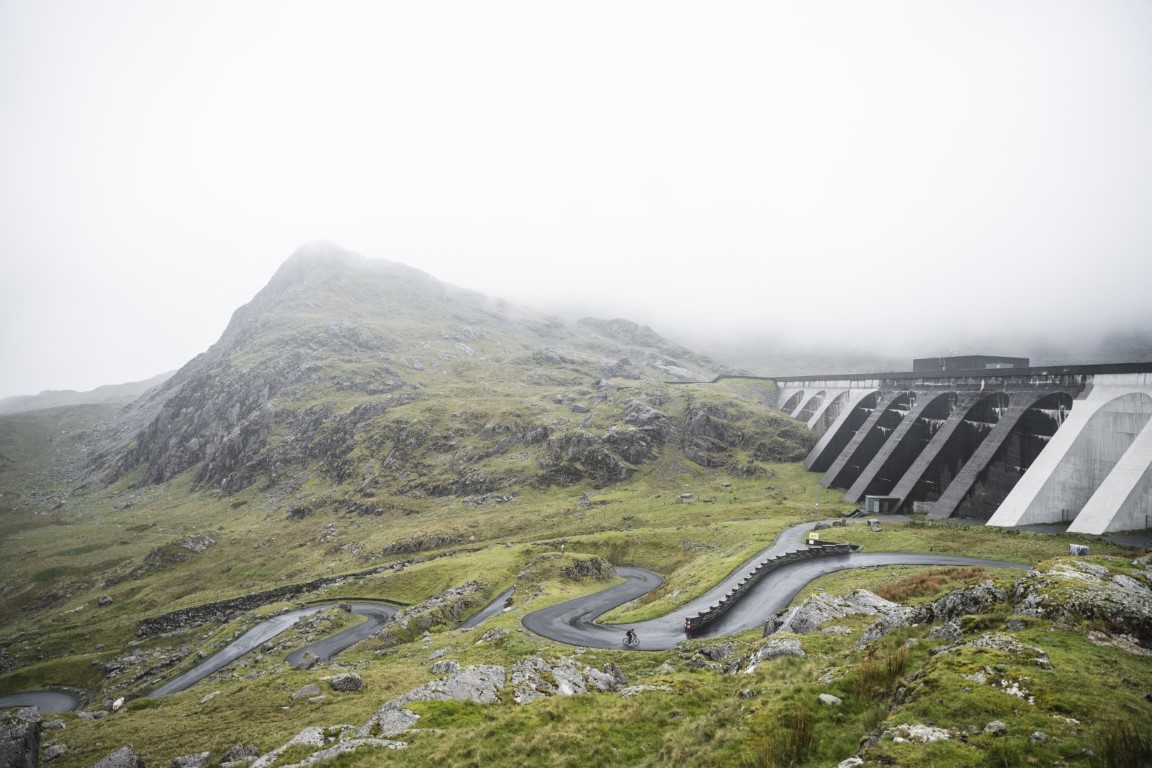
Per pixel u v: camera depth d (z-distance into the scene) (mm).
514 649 58500
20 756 31172
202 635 114562
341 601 116500
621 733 27844
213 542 179500
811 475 178625
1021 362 170125
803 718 20250
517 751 27062
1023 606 25391
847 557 82812
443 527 161500
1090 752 14703
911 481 131375
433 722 32562
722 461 196125
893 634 28500
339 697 47531
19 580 170625
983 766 14852
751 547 92875
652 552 115812
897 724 17797
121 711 58188
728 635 56188
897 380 173625
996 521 98062
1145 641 21797
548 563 100500
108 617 137375
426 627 85250
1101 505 84625
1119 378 100938
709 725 23578
